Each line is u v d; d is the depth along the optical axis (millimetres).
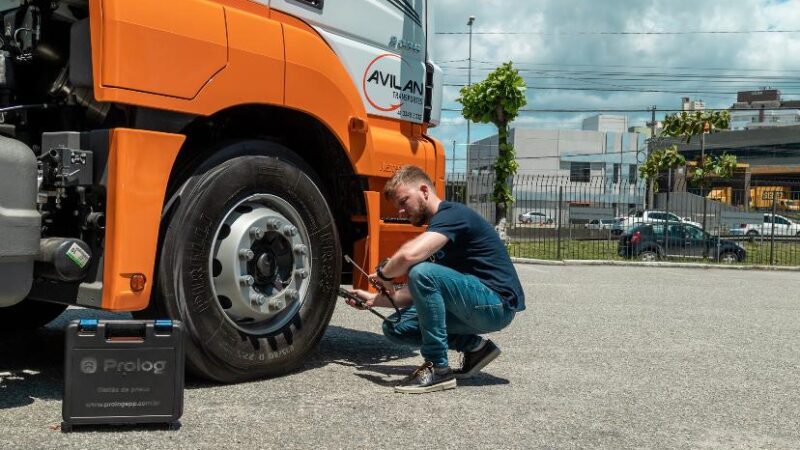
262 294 3646
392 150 4570
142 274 3131
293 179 3805
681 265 17141
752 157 72438
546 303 8297
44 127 3697
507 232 20047
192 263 3369
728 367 4734
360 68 4355
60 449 2594
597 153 61781
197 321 3387
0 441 2648
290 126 4113
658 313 7641
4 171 2861
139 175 3119
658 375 4398
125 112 3160
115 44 3021
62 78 3551
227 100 3443
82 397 2799
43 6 3451
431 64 5020
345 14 4238
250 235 3566
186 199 3377
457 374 4090
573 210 19609
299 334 3867
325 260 3992
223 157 3557
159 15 3180
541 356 4914
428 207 4023
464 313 3852
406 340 4121
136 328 2871
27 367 3953
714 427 3289
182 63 3250
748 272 16422
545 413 3404
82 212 3160
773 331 6551
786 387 4191
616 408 3553
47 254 2996
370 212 4363
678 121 39094
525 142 61688
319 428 2998
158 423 2914
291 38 3781
